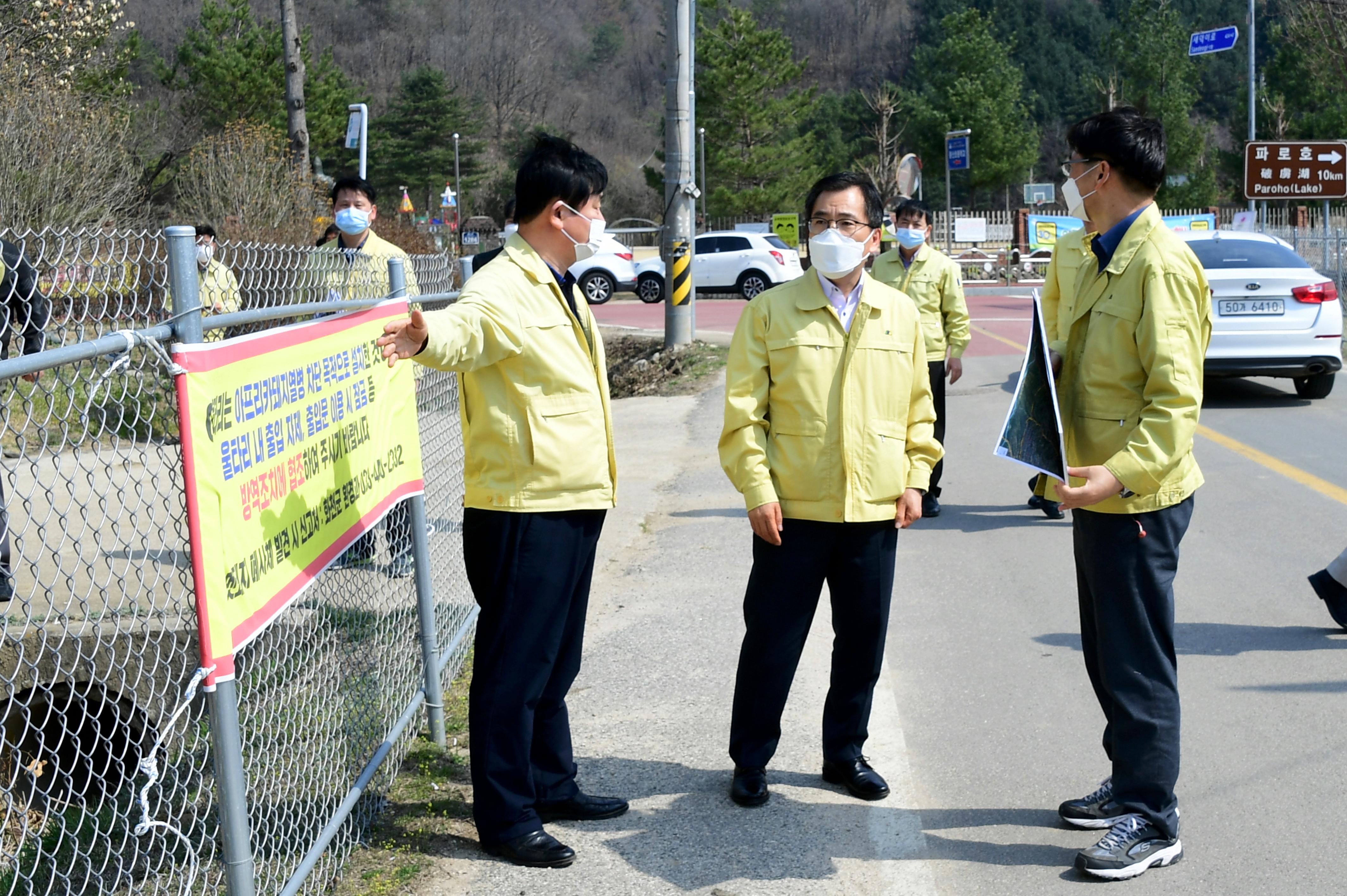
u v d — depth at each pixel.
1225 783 3.74
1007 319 21.02
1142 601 3.18
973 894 3.13
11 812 2.74
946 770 3.89
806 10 117.75
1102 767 3.88
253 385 2.60
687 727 4.29
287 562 2.77
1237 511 7.27
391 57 102.19
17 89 15.40
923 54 61.97
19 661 2.47
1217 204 54.00
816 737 4.18
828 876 3.23
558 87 109.50
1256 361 10.88
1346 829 3.42
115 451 2.57
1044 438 3.07
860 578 3.56
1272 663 4.77
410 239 20.50
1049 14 106.56
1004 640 5.15
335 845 3.36
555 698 3.57
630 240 62.38
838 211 3.37
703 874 3.26
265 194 18.02
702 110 57.09
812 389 3.44
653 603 5.78
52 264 2.45
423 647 4.22
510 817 3.34
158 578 2.66
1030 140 58.97
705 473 9.03
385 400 3.66
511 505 3.26
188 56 46.78
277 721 3.61
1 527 5.16
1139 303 3.13
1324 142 20.81
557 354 3.26
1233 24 100.25
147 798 2.39
